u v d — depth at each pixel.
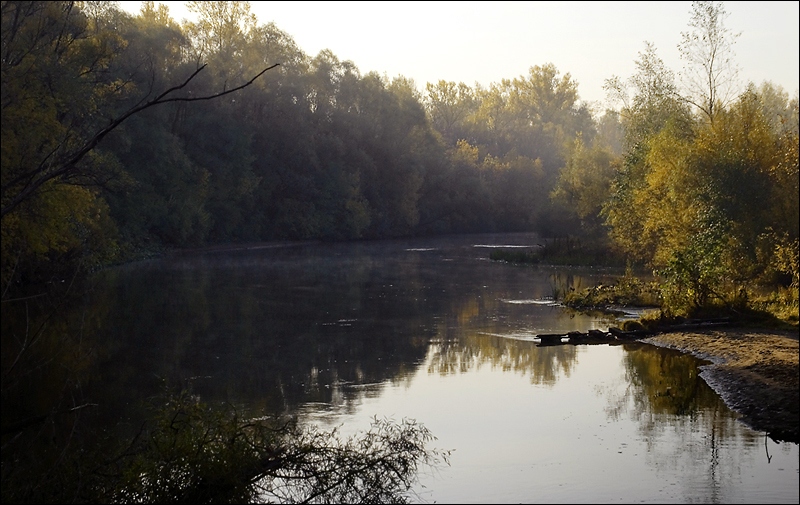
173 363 18.59
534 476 10.63
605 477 10.49
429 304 29.16
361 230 77.88
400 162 82.38
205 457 9.13
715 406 14.20
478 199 91.06
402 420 12.38
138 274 39.88
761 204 28.08
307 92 74.44
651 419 13.39
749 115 30.64
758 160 29.33
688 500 9.62
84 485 8.87
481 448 11.88
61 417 13.57
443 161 90.25
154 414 13.80
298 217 71.00
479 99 133.88
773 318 21.94
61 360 18.27
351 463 9.88
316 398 15.29
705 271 23.02
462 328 23.70
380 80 82.06
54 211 22.47
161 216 54.03
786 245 26.19
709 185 29.11
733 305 22.83
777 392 14.39
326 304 29.16
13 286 24.73
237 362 18.75
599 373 17.27
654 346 20.38
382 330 23.38
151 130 49.41
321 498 9.70
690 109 38.19
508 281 37.12
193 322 24.72
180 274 40.34
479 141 113.44
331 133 75.50
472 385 16.28
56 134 20.09
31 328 22.08
